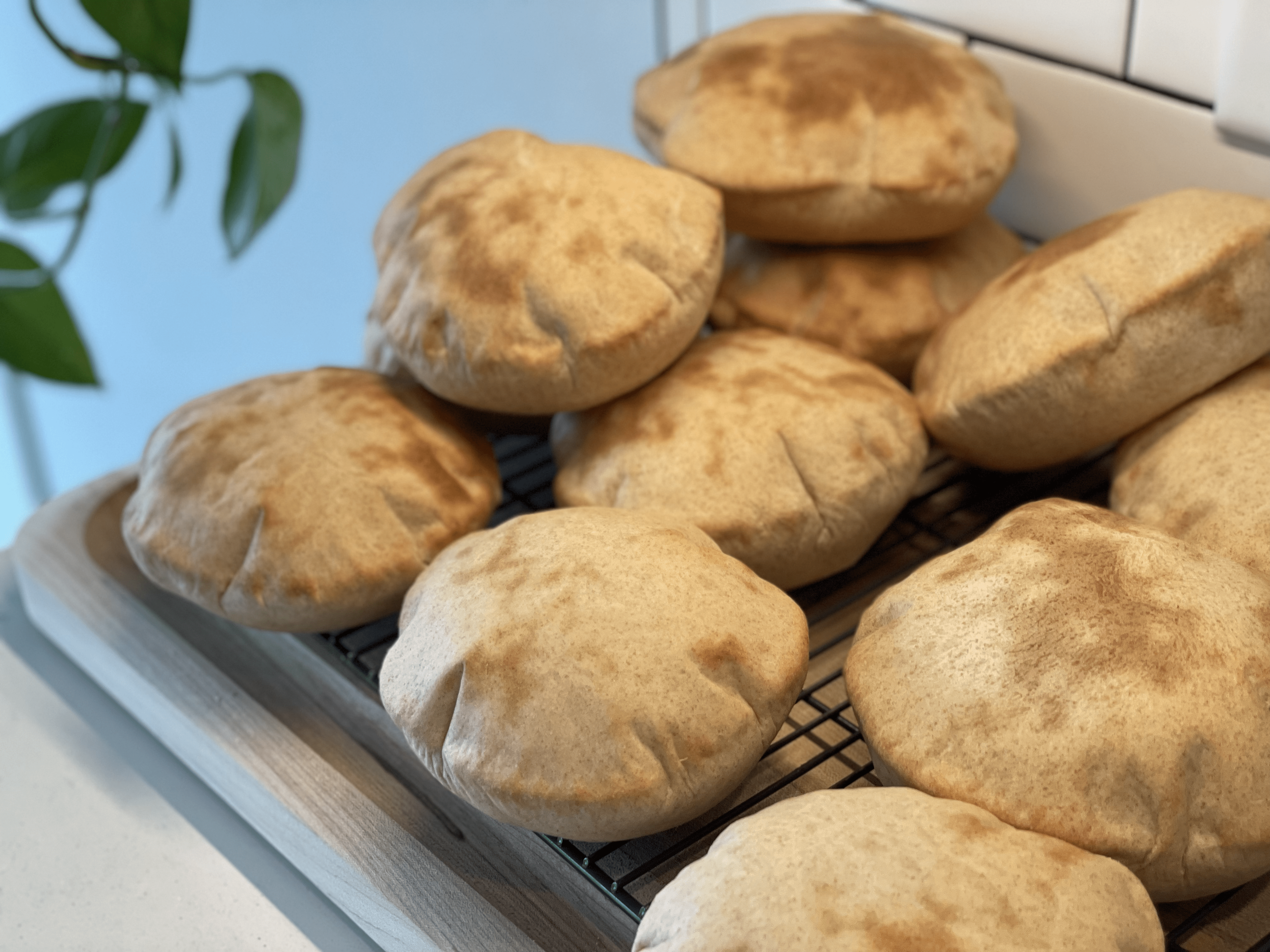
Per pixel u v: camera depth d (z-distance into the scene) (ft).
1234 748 1.26
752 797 1.51
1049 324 1.63
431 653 1.41
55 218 2.29
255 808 1.62
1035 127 2.12
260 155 2.12
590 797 1.32
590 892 1.46
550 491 2.04
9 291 2.19
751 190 1.86
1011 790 1.28
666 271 1.69
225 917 1.55
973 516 1.94
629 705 1.33
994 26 2.10
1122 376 1.60
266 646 1.84
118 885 1.59
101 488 2.09
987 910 1.16
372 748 1.68
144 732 1.82
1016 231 2.25
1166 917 1.38
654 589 1.40
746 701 1.39
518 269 1.65
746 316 2.00
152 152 3.37
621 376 1.68
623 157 1.81
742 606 1.43
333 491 1.65
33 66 3.32
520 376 1.65
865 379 1.78
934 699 1.35
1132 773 1.26
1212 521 1.53
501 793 1.33
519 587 1.41
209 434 1.71
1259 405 1.61
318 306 3.55
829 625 1.77
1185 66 1.88
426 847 1.53
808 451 1.68
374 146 3.26
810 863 1.19
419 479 1.69
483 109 3.10
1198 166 1.93
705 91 1.93
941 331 1.85
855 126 1.86
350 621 1.68
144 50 2.06
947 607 1.42
